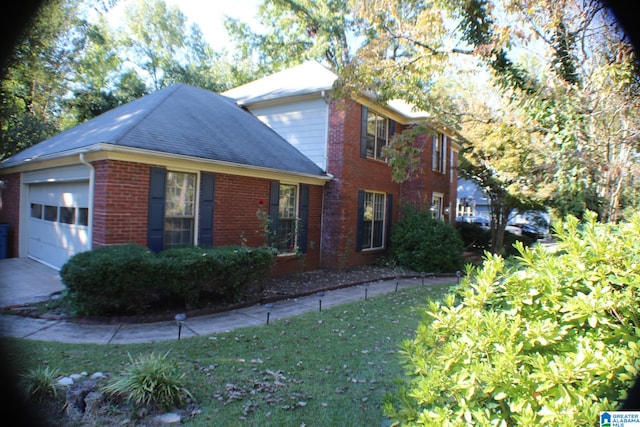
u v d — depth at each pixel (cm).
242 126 1103
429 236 1227
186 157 749
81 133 925
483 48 742
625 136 523
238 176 886
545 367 178
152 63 2878
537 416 180
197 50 3116
